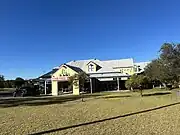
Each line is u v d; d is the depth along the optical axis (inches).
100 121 503.5
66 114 622.8
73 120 519.5
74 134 381.1
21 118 565.6
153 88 2268.7
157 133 383.6
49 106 862.5
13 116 604.1
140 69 2903.5
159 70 1270.9
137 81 1314.0
